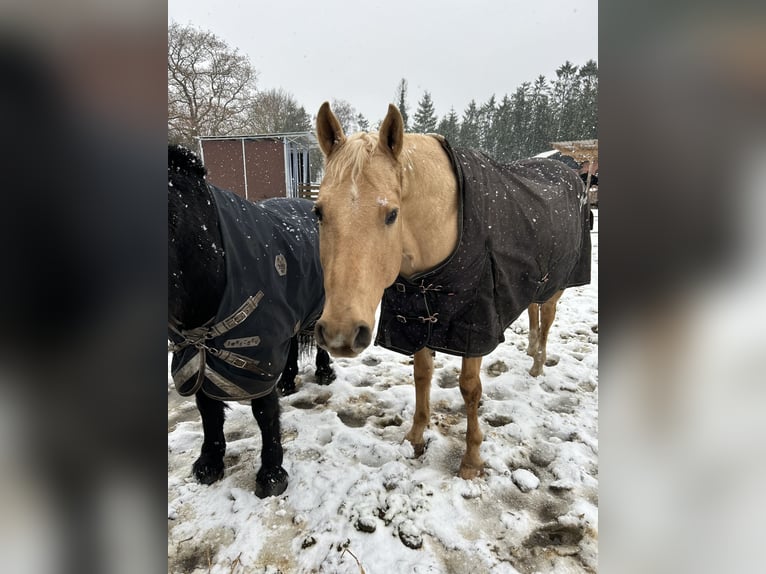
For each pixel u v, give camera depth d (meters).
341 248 1.32
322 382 3.19
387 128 1.40
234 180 14.82
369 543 1.68
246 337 1.62
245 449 2.31
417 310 1.85
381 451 2.27
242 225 1.68
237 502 1.91
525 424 2.53
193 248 1.42
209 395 1.72
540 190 2.23
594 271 6.54
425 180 1.58
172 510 1.88
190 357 1.61
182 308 1.46
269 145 14.50
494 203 1.79
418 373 2.22
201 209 1.47
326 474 2.06
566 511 1.86
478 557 1.61
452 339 1.85
